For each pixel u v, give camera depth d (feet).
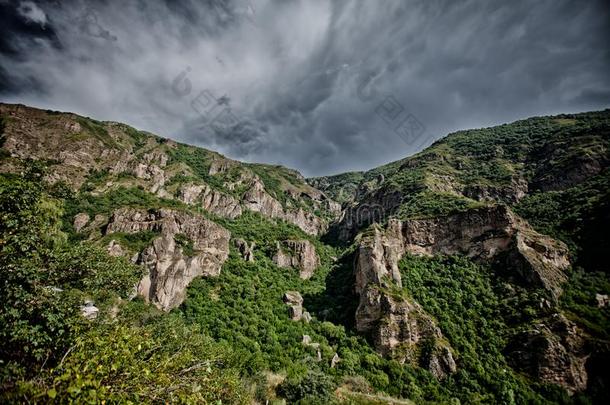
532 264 187.42
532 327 158.10
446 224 249.75
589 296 170.91
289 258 329.52
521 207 280.10
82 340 27.84
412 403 131.34
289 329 194.08
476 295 193.16
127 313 86.43
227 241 304.71
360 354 167.94
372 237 234.38
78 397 20.40
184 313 200.85
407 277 217.36
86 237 239.50
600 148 299.38
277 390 120.06
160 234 241.96
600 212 214.48
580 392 134.10
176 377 29.91
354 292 228.02
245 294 235.61
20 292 32.42
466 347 160.97
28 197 38.86
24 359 30.81
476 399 134.31
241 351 142.72
